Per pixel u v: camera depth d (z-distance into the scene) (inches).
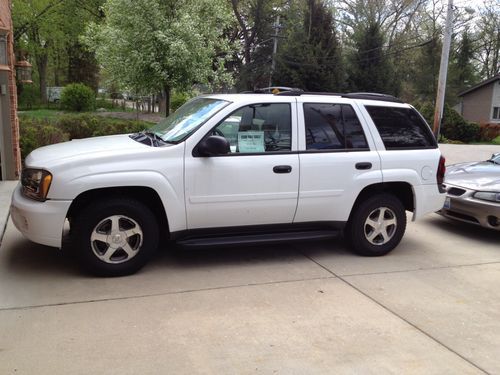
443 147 889.5
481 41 1889.8
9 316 149.9
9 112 338.0
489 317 164.4
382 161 214.5
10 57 336.5
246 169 191.6
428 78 1590.8
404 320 159.2
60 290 170.4
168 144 188.2
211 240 193.9
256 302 168.1
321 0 1296.8
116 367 124.7
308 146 203.9
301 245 236.5
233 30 1482.5
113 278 183.6
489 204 247.8
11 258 198.4
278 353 135.3
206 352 134.0
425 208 226.5
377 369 129.5
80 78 1724.9
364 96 220.2
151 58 598.2
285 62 1212.5
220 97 208.7
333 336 146.4
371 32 1321.4
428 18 1653.5
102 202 178.2
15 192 189.8
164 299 167.0
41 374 120.4
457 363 134.4
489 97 1601.9
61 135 470.0
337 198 208.1
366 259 219.9
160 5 616.7
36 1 1332.4
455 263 219.6
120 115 1110.4
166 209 183.3
